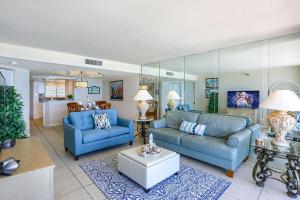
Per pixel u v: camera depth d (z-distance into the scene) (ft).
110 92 26.27
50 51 12.26
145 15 6.75
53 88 25.49
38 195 4.38
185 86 14.93
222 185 7.23
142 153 7.43
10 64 12.95
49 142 13.44
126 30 8.33
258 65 11.22
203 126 10.56
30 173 4.22
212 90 13.35
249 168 8.90
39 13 6.52
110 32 8.58
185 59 14.70
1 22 7.31
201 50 12.42
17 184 4.08
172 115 13.07
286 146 7.07
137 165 6.95
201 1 5.70
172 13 6.57
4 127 9.69
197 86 14.15
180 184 7.29
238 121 9.78
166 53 13.33
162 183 7.36
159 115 17.26
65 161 9.69
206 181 7.54
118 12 6.48
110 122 13.25
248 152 9.71
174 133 10.83
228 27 8.05
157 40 9.98
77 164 9.29
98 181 7.50
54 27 7.90
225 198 6.38
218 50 12.41
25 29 8.13
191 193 6.66
